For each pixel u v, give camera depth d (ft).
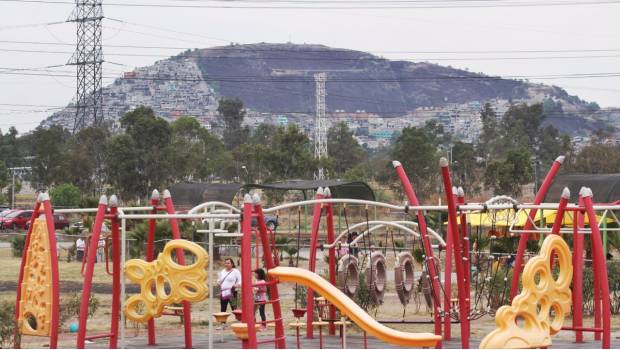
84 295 69.31
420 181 408.87
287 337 90.33
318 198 89.40
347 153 569.23
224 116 624.59
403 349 78.07
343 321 73.15
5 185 418.31
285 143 398.21
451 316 82.58
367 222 84.99
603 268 74.33
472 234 151.64
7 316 82.33
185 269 75.87
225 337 90.99
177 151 386.93
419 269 149.89
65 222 270.67
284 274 51.85
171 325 102.06
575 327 82.79
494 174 361.30
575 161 392.88
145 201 351.87
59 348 76.07
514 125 589.73
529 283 61.93
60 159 389.39
